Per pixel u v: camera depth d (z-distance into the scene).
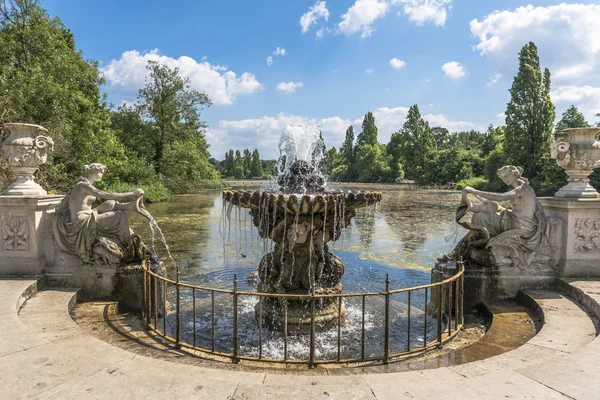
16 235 5.06
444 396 2.52
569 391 2.57
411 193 41.91
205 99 35.97
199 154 37.12
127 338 4.05
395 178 70.25
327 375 3.04
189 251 10.59
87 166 5.32
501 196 5.24
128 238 5.24
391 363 3.53
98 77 22.23
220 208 23.45
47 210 5.26
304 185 5.42
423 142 61.31
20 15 18.45
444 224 16.34
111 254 5.11
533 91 35.69
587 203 5.18
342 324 5.15
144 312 4.53
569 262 5.25
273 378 2.79
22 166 5.26
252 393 2.54
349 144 80.19
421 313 5.58
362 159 72.88
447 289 5.16
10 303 4.15
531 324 4.39
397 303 6.13
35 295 4.80
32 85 15.54
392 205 26.88
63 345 3.32
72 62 19.06
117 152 21.86
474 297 5.29
